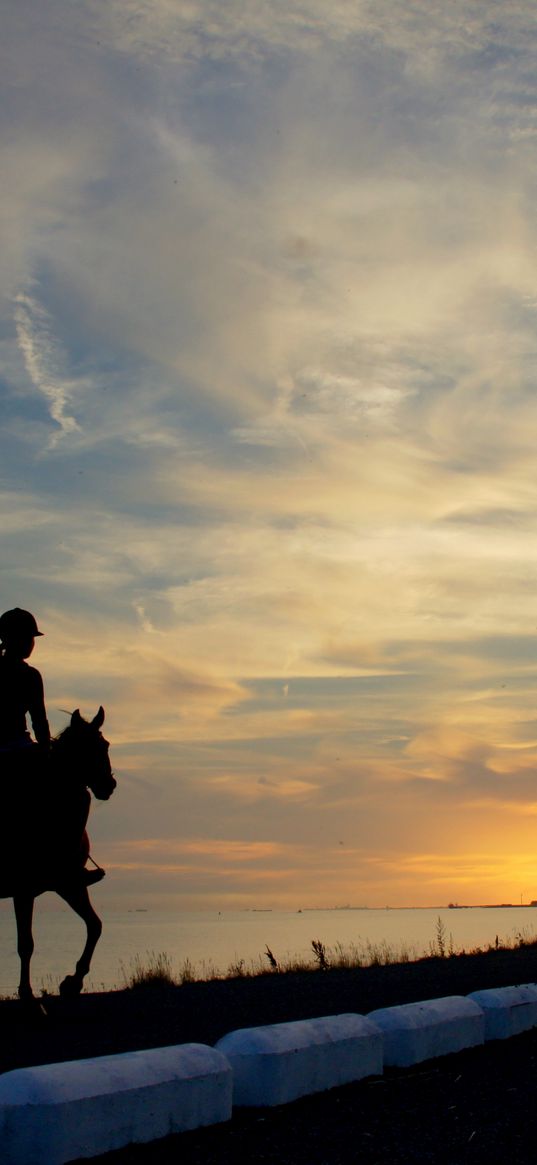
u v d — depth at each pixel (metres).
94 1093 5.09
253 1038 6.30
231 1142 5.40
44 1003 10.91
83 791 9.80
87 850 9.98
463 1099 6.42
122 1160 4.99
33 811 9.44
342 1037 6.77
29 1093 4.89
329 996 11.38
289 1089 6.25
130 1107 5.26
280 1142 5.42
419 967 16.02
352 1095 6.47
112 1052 7.44
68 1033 8.50
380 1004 10.48
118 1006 10.57
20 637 9.80
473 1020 8.12
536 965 15.67
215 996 11.67
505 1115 6.05
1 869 9.32
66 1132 4.90
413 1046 7.35
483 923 158.88
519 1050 8.01
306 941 106.88
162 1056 5.64
